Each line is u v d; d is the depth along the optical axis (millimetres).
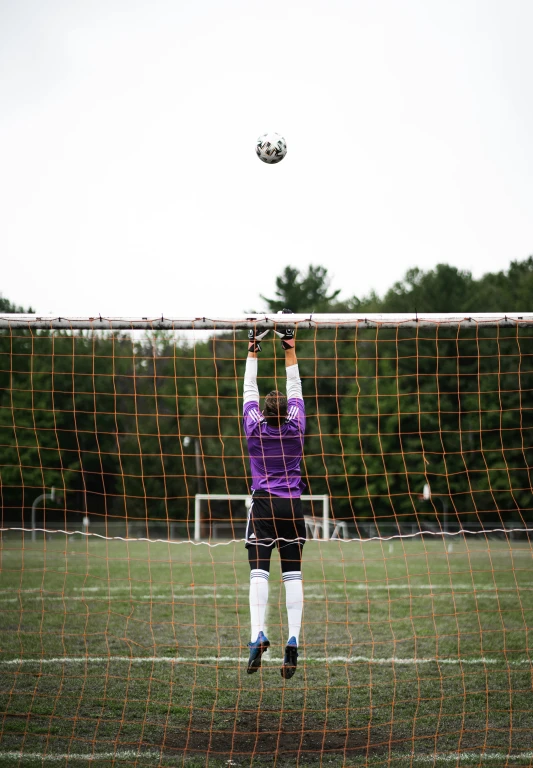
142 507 37219
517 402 32125
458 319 5449
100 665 6875
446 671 6688
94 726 5203
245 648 7641
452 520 32000
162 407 37906
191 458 37812
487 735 5035
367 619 9250
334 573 14641
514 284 45938
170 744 4867
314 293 64312
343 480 33000
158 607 10008
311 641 7969
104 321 5445
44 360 35031
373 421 33281
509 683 6270
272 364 35062
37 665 6844
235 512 37344
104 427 36906
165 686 6207
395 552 21344
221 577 13625
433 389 33000
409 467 32625
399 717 5422
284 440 5098
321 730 5160
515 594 11422
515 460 31688
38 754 4645
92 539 28375
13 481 33344
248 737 5020
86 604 10172
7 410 33562
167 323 5414
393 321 5426
